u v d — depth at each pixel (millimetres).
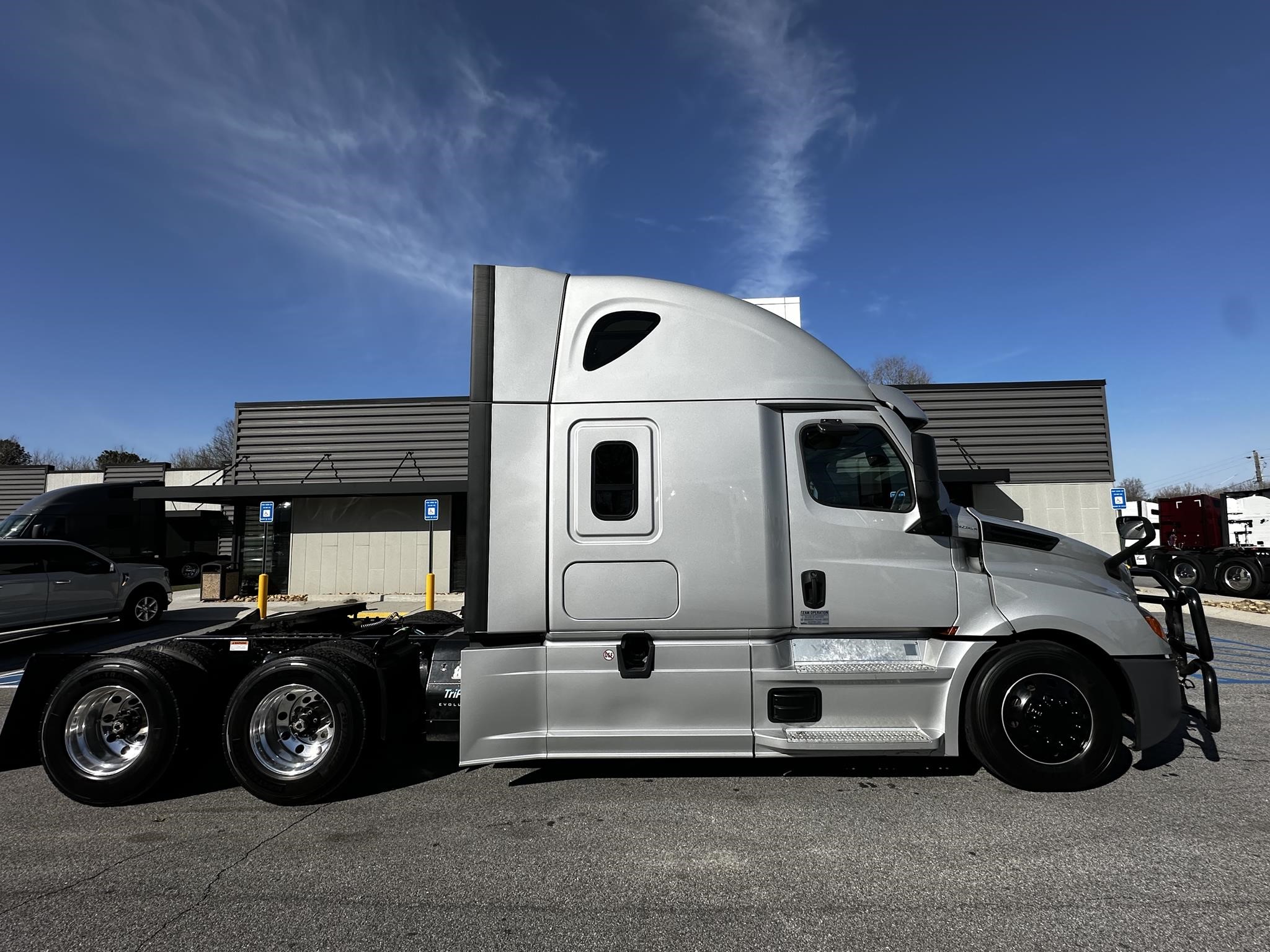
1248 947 2615
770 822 3816
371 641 4949
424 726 4754
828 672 4160
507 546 4184
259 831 3836
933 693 4199
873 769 4648
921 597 4223
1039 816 3822
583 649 4168
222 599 17828
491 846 3576
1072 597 4230
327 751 4246
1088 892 3018
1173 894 2992
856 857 3379
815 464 4348
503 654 4145
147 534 20109
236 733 4258
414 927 2824
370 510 18641
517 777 4637
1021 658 4129
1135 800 4039
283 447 19172
